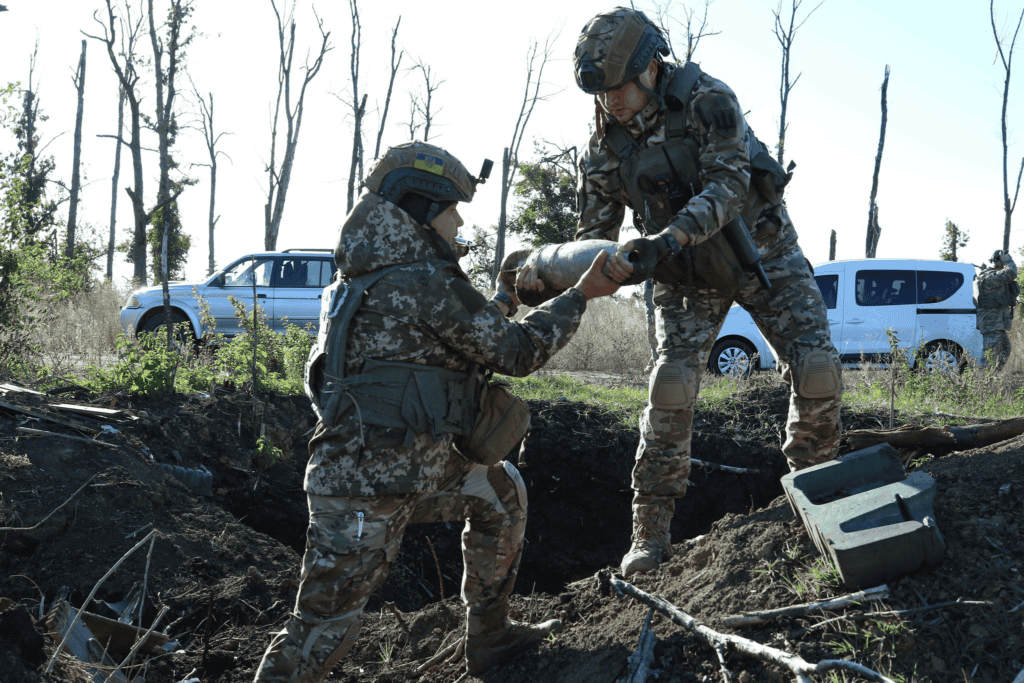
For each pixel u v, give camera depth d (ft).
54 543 12.56
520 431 7.68
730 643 7.27
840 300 35.91
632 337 42.01
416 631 11.00
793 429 10.61
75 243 82.33
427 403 6.82
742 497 21.52
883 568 7.30
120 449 15.69
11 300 24.20
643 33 8.91
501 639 8.89
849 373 30.32
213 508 15.15
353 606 6.86
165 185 83.51
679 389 10.44
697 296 10.61
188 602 11.96
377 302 6.86
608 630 8.60
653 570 10.02
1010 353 34.60
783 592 7.88
